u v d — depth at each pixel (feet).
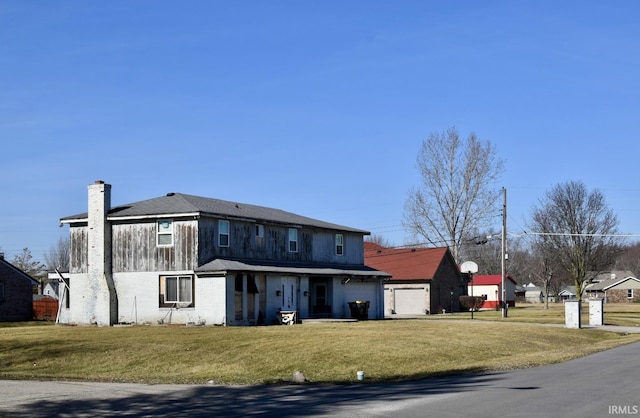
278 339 91.91
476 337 98.99
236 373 70.18
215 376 67.31
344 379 64.64
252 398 51.75
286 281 137.49
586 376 60.64
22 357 81.46
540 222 223.92
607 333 124.16
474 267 237.45
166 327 114.93
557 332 115.24
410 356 79.56
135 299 126.62
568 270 225.56
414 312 210.59
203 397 52.37
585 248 213.87
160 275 124.98
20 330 111.86
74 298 130.82
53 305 188.75
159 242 125.70
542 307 272.92
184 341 91.40
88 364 78.43
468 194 223.30
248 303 125.49
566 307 128.47
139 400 50.75
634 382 55.72
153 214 124.67
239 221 133.08
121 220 128.77
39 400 50.60
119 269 128.47
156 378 65.36
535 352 91.76
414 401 47.88
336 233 162.20
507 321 148.87
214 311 119.96
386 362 75.97
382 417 41.24
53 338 95.76
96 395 53.21
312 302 151.33
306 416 42.50
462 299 226.79
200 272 120.88
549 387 53.47
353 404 47.24
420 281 209.67
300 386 59.47
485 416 40.88
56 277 134.62
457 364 77.05
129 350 85.20
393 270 216.54
